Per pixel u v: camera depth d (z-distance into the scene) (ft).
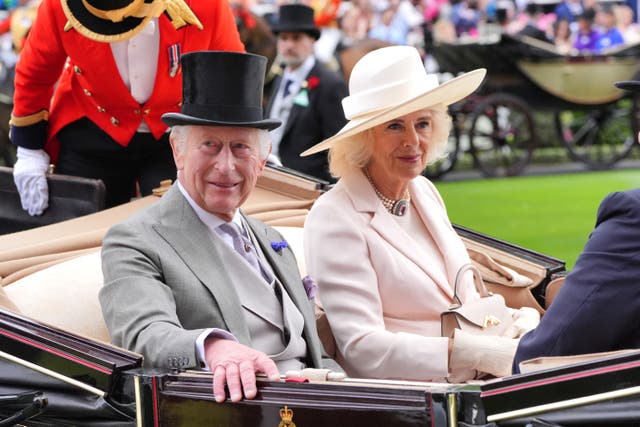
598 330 19.08
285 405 18.48
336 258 23.99
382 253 24.21
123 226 21.70
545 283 27.63
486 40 90.48
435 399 17.62
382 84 24.70
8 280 24.20
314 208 24.71
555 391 17.10
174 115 21.48
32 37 31.17
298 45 48.96
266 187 30.07
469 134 92.43
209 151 21.54
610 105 92.22
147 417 19.31
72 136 32.30
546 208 76.79
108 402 19.48
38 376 20.11
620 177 93.66
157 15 29.55
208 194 21.71
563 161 104.12
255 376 18.93
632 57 89.92
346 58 62.59
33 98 31.68
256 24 60.08
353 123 24.77
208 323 21.26
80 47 30.66
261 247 23.35
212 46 31.65
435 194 26.48
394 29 98.27
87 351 19.77
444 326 23.79
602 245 19.30
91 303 23.36
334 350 24.70
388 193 25.12
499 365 23.02
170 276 21.27
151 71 31.27
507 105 91.25
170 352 19.60
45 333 20.25
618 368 16.76
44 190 30.45
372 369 23.35
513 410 17.31
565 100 91.09
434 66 89.45
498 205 78.74
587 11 97.14
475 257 27.63
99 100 31.65
